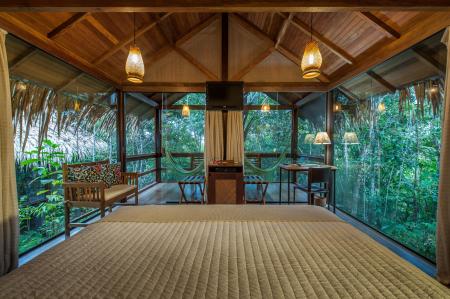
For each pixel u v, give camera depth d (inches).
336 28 119.9
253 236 47.3
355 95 134.8
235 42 165.8
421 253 88.2
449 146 69.6
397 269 34.9
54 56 104.6
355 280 31.8
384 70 109.3
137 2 68.9
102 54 131.9
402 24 94.0
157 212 63.6
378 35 106.2
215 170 146.4
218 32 165.5
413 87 92.7
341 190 151.9
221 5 69.7
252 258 38.1
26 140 93.6
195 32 162.9
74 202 106.0
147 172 179.8
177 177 176.9
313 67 89.9
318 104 176.9
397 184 101.7
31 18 89.5
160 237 46.5
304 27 128.6
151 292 29.0
